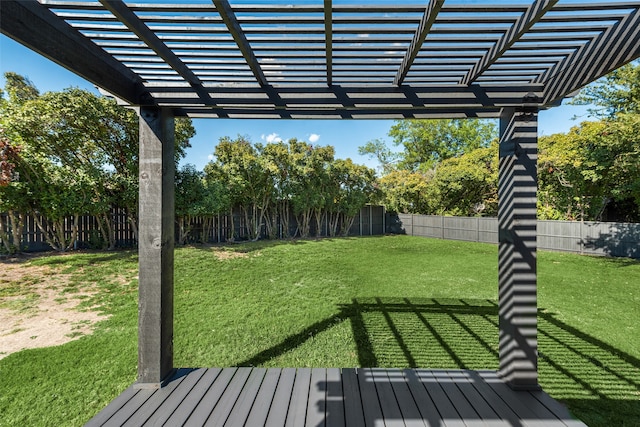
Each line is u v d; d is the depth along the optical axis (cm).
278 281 560
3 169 643
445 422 170
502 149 221
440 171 1383
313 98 211
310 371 228
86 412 206
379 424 169
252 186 1076
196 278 572
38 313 387
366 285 537
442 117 233
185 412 179
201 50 169
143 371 206
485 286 534
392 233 1559
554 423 169
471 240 1216
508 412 179
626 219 1079
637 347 300
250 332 336
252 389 204
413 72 199
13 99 722
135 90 204
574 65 174
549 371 256
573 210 985
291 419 173
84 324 354
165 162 216
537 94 204
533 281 204
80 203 749
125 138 844
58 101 712
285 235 1245
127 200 837
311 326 354
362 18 145
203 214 960
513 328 204
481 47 171
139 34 141
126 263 657
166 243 217
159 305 208
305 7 135
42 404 213
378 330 343
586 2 137
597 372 255
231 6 133
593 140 812
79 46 153
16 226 737
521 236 205
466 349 298
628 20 143
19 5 122
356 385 209
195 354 287
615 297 466
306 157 1195
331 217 1377
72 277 551
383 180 1656
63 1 130
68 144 758
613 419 197
